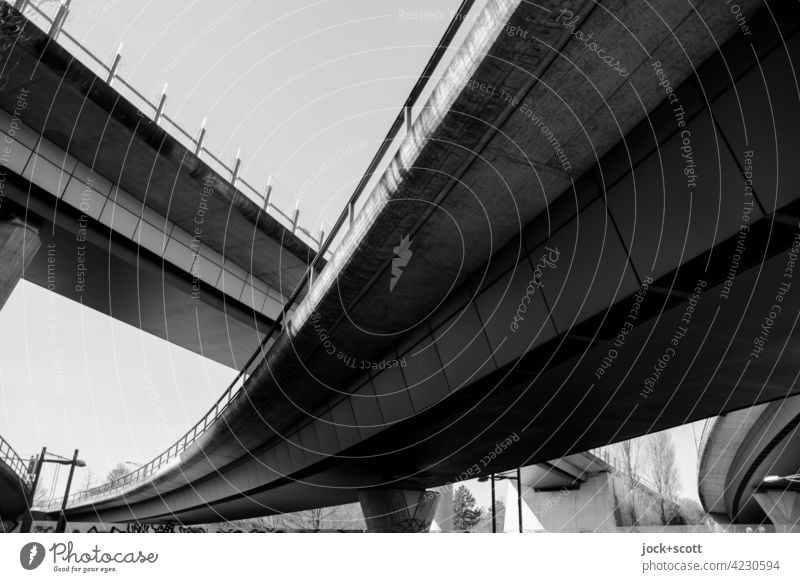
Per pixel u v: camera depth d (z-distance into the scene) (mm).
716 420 40500
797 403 32500
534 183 9328
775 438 37094
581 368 12375
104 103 18438
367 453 21047
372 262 11781
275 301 29828
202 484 44719
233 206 24500
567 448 20422
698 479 54375
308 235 29109
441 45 9711
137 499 60562
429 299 13367
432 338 13906
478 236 10867
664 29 6527
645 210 7992
